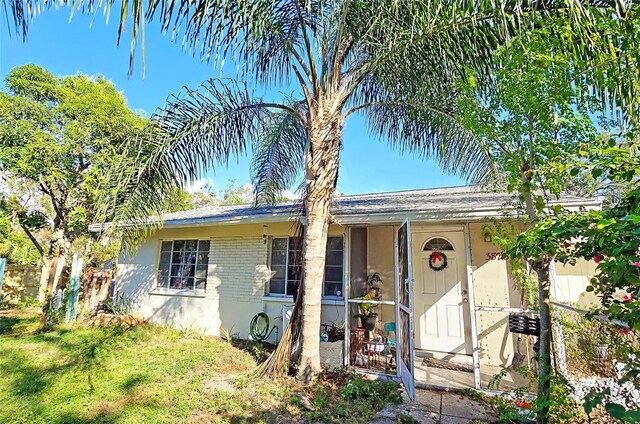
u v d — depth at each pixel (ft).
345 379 16.44
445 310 21.81
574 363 11.82
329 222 18.94
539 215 10.55
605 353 10.02
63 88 39.37
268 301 25.45
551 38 10.38
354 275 20.99
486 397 14.92
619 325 7.08
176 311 29.14
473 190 25.81
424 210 17.47
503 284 20.15
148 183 17.69
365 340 19.58
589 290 7.47
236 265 27.43
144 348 22.13
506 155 11.68
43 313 27.96
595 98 10.46
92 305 31.35
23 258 53.01
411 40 13.83
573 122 9.81
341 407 13.55
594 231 6.36
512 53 10.83
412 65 15.05
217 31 12.20
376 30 15.01
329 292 23.27
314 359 16.35
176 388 15.42
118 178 16.28
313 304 16.57
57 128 38.65
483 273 20.71
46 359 19.42
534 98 10.20
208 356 20.22
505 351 19.42
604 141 8.74
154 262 31.17
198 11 10.46
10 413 12.79
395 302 18.38
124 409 13.24
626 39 9.91
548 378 9.57
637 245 5.16
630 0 9.58
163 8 8.80
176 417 12.71
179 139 16.90
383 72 16.35
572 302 17.61
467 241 17.35
